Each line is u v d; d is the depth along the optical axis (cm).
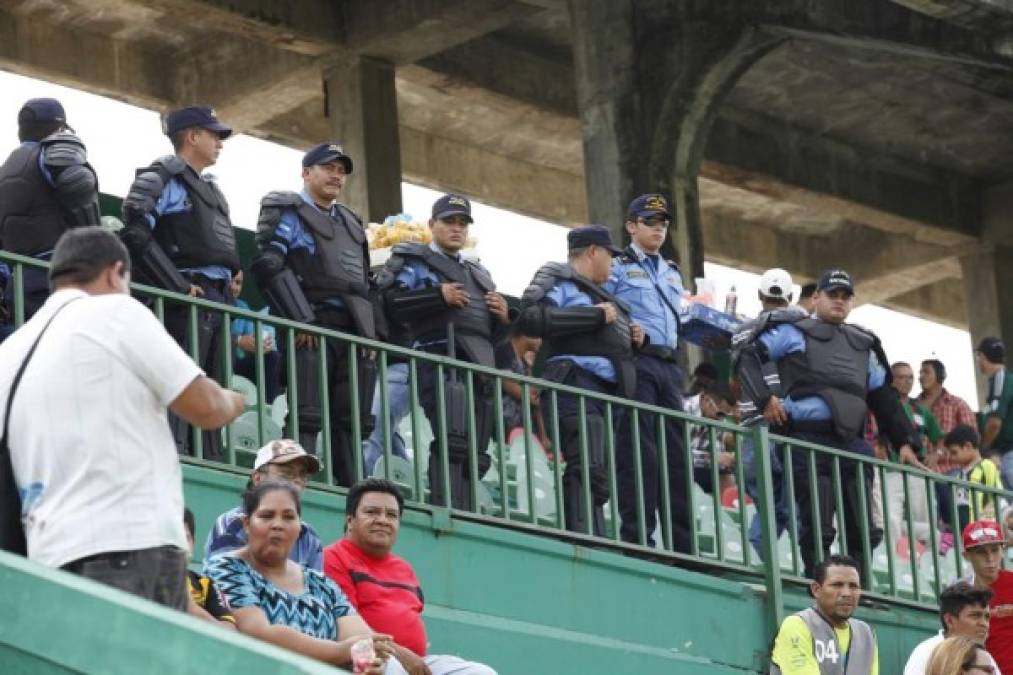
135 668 1224
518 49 5553
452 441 2427
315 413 2341
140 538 1383
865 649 2472
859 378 2811
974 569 2656
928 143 6106
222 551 1902
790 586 2727
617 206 4691
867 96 5775
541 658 2375
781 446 2766
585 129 4759
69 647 1250
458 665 1989
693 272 4694
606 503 2616
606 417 2538
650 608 2523
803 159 5988
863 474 2792
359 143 5081
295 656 1182
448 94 5484
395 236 2956
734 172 5853
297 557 1945
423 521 2331
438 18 5006
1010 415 3906
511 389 2584
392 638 1898
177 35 5300
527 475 2452
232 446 2223
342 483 2377
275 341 2428
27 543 1401
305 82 5222
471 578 2356
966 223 6316
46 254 2178
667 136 4700
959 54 4644
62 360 1397
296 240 2411
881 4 4675
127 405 1398
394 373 2534
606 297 2600
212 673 1195
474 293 2536
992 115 5884
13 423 1398
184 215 2316
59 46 5188
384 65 5153
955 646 2303
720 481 3072
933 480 2911
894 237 6488
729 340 2942
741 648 2612
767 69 5594
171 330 2255
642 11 4756
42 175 2186
